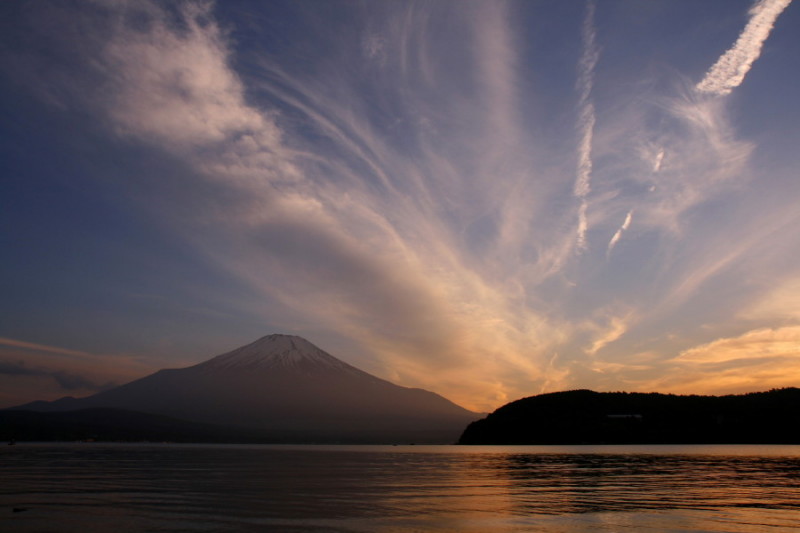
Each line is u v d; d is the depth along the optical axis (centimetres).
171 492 4703
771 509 3638
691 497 4300
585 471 7225
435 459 11975
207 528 2966
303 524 3102
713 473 6694
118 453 15350
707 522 3164
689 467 7819
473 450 18825
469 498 4303
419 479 6231
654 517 3344
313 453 17500
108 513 3475
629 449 16475
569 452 14625
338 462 10700
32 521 3164
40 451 16425
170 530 2905
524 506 3828
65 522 3136
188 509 3669
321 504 3938
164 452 17038
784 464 8438
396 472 7475
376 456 14462
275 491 4838
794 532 2870
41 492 4669
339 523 3141
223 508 3725
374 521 3212
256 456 14250
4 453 14350
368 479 6216
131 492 4694
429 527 3023
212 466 8881
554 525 3089
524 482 5700
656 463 8888
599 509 3666
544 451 15875
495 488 5097
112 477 6316
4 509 3650
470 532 2881
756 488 4931
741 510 3597
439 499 4244
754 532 2867
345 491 4847
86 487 5109
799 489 4853
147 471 7438
